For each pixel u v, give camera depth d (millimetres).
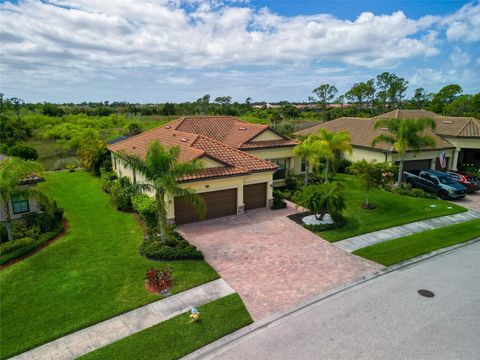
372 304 11977
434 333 10406
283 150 28312
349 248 16688
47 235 16875
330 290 12867
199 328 10539
